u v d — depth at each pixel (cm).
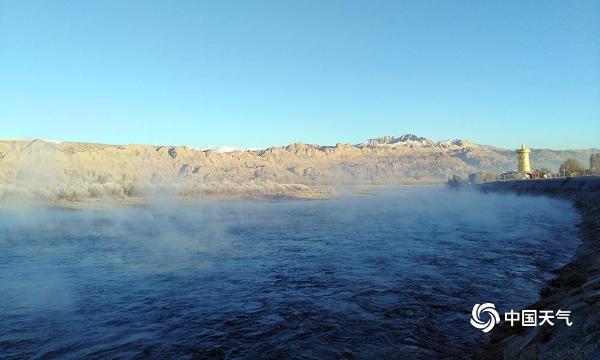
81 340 1095
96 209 4678
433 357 972
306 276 1748
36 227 3388
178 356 1001
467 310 1290
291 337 1105
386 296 1447
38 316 1275
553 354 771
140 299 1443
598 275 1317
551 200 6091
